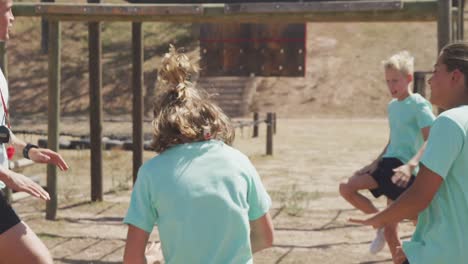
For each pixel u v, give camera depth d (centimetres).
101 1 1003
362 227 763
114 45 2906
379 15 715
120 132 1722
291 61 1675
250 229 267
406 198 286
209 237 252
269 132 1488
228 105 2561
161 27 3005
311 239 706
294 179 1166
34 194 310
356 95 2597
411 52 2805
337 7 717
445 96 299
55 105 768
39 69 2761
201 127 260
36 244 328
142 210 258
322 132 1981
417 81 909
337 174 1227
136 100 884
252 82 2648
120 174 1189
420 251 296
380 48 2855
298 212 846
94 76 867
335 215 835
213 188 253
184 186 253
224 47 1672
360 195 532
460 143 281
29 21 3020
